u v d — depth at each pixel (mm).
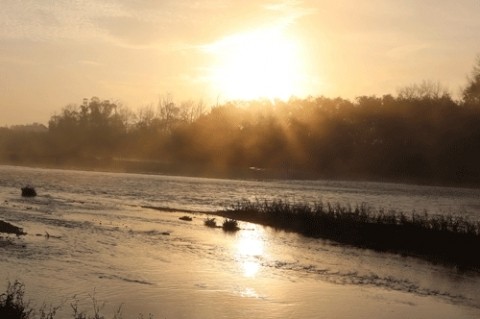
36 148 155000
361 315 16859
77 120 153625
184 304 16797
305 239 32031
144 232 30906
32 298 16312
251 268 22719
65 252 23375
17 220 32969
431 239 30438
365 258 26828
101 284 18422
